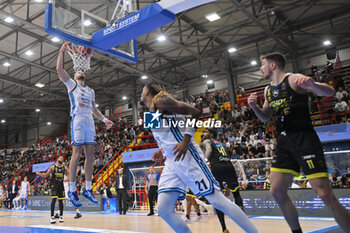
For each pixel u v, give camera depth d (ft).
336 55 56.34
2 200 58.54
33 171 64.39
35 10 47.06
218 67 63.98
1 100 76.59
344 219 6.57
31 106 92.12
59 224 22.25
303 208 22.63
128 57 15.92
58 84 78.43
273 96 8.06
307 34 57.67
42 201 44.29
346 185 26.02
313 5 50.39
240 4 43.80
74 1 14.11
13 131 112.57
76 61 14.07
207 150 15.71
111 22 14.57
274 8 44.93
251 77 73.46
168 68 75.10
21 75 69.00
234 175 15.49
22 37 54.44
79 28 14.01
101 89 84.99
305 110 7.51
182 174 8.13
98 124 89.45
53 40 54.19
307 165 7.06
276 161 7.86
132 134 64.18
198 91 82.79
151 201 28.45
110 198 35.70
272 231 14.47
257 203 24.62
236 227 16.94
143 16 12.26
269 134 43.04
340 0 50.16
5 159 93.66
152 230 16.61
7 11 46.37
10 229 19.19
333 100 41.60
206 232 15.28
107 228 18.21
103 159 58.54
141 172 38.06
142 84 83.15
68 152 68.39
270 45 66.08
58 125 108.06
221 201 7.79
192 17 52.06
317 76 48.88
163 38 51.83
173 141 8.29
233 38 61.93
